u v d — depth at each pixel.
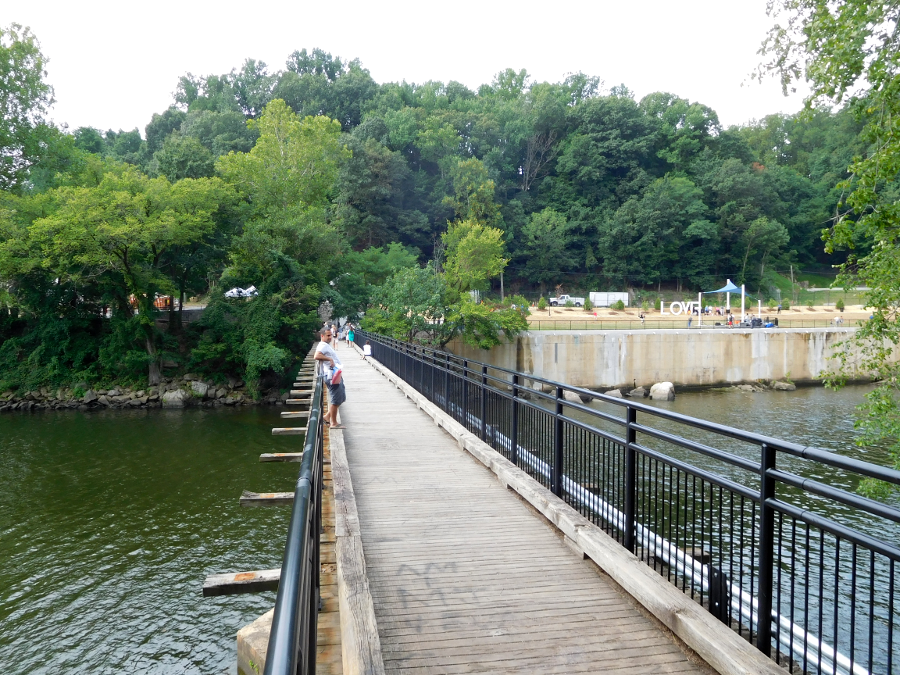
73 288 42.06
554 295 91.25
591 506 5.97
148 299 41.91
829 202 103.75
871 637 2.86
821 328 51.81
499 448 9.38
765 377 50.03
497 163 101.75
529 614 4.29
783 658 3.77
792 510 3.37
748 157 110.50
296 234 46.78
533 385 47.09
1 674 11.50
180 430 32.91
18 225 39.31
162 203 40.22
